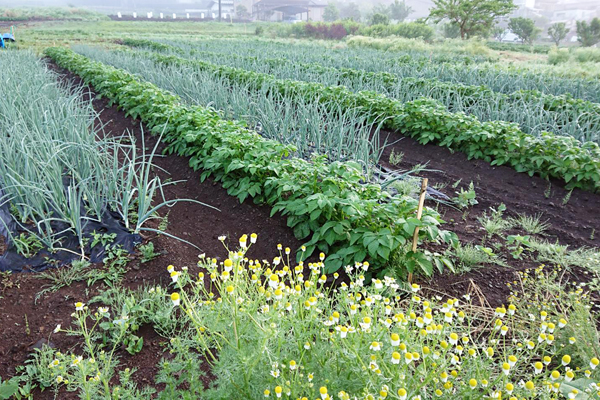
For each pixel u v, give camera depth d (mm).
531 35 47781
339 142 5438
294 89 8477
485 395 1909
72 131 4906
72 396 2436
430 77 11969
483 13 33500
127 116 8469
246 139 4957
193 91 8125
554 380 1992
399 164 6441
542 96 7961
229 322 2199
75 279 3432
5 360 2686
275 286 2023
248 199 4844
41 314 3070
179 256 3773
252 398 1953
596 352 2363
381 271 3357
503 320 2893
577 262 3709
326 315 2492
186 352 2217
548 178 5711
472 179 5879
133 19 84812
